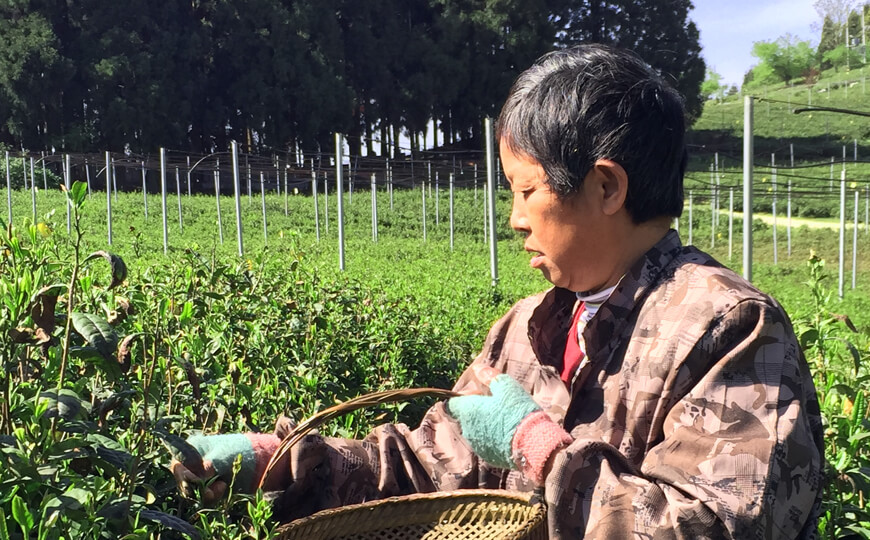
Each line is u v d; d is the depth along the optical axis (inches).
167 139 2053.4
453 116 2596.0
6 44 1948.8
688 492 52.7
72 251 105.5
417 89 2412.6
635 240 63.7
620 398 60.6
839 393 99.8
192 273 131.1
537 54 2534.5
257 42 2174.0
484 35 2487.7
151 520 62.1
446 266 783.1
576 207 61.7
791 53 4581.7
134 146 2044.8
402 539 61.6
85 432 58.2
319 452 72.3
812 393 60.5
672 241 64.7
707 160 2559.1
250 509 58.7
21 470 54.0
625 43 2689.5
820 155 2778.1
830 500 83.7
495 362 76.6
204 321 127.4
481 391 61.7
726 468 52.7
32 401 57.6
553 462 56.2
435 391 62.2
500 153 66.0
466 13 2529.5
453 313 288.4
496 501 61.9
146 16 2091.5
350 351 162.4
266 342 132.0
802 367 59.7
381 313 191.9
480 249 1187.3
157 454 67.2
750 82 4810.5
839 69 4638.3
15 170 1678.2
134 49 2043.6
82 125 2032.5
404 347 187.2
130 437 68.7
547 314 72.4
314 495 73.4
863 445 93.4
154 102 2001.7
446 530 61.4
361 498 73.8
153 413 75.9
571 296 71.9
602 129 59.6
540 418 57.7
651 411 58.7
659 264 63.4
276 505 69.7
